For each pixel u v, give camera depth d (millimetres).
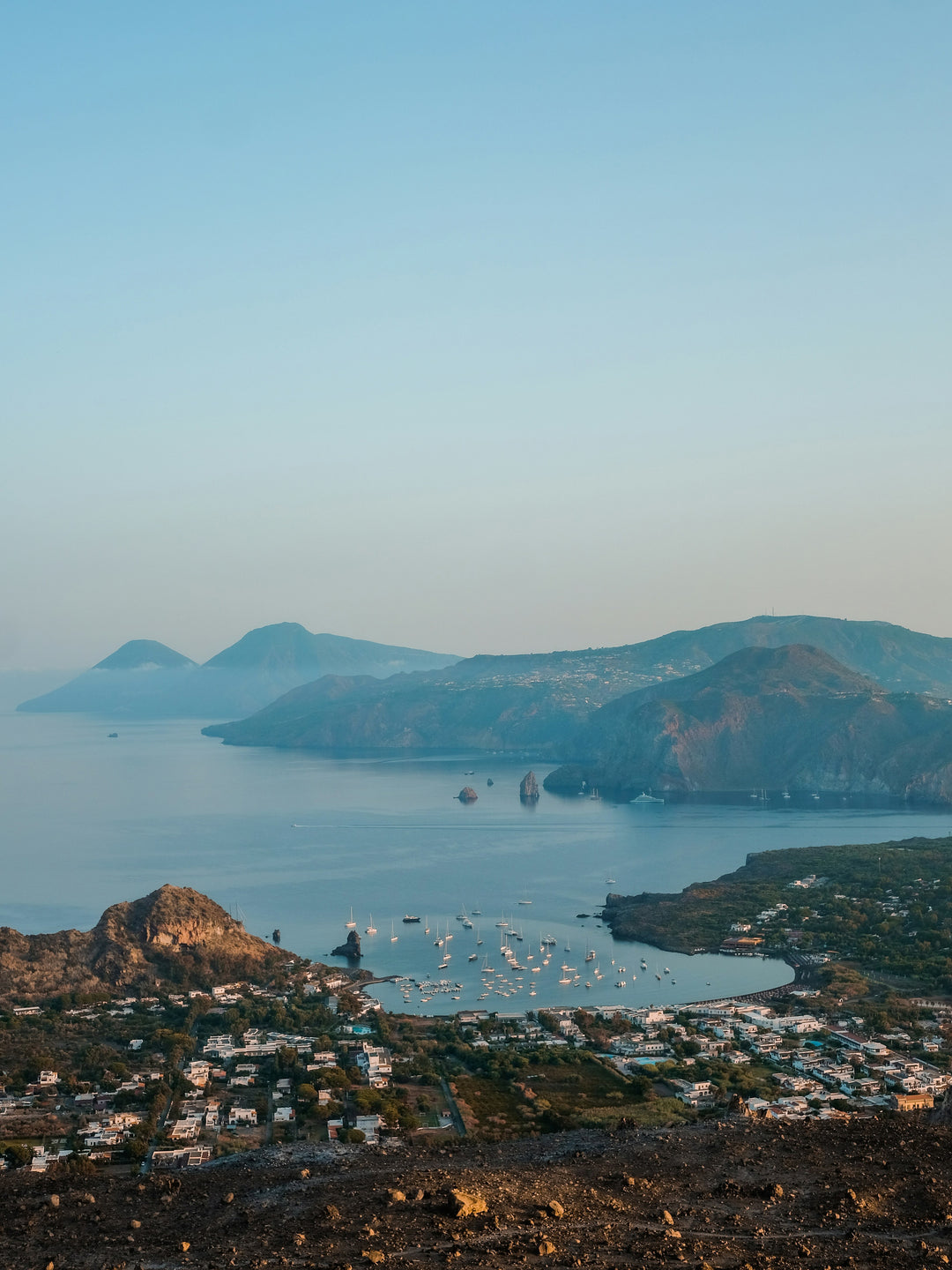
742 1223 45781
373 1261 41281
